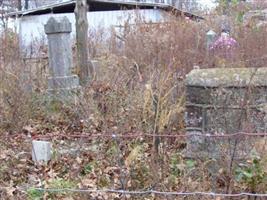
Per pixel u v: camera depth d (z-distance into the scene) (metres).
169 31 10.33
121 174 4.36
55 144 5.83
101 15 21.53
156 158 4.48
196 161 4.62
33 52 10.01
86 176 4.84
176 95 5.67
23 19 21.52
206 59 8.25
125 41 9.85
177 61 7.65
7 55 7.93
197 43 9.48
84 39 8.61
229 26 12.43
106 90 6.68
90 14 21.52
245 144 4.44
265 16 16.02
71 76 8.19
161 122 4.76
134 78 6.80
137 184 4.32
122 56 8.57
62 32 8.48
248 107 4.66
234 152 4.24
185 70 7.54
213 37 10.14
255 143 4.46
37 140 5.78
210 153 4.70
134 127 5.15
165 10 20.69
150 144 4.88
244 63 7.97
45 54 9.78
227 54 8.61
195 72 4.94
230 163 4.24
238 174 4.21
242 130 4.54
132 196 4.29
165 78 5.91
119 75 7.25
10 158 5.36
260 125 4.67
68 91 7.55
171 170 4.51
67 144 5.80
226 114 4.73
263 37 10.01
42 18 21.83
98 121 5.92
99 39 12.81
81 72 8.47
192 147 4.83
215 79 4.78
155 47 8.55
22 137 5.70
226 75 4.78
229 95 4.73
